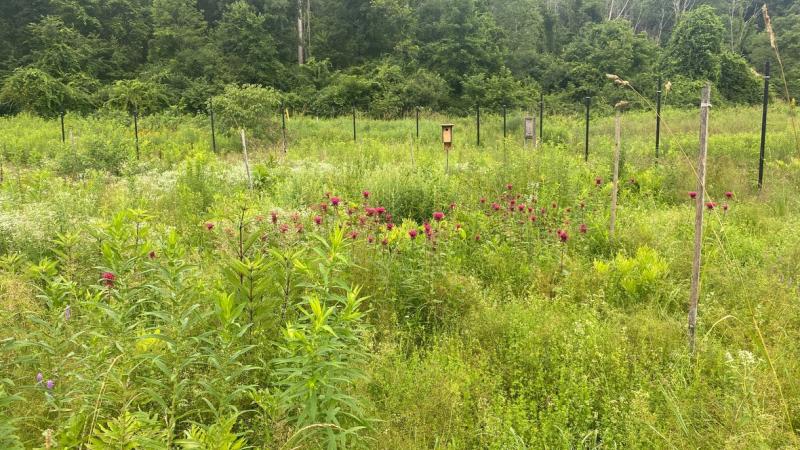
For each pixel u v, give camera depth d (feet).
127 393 9.04
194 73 126.21
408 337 14.88
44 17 121.39
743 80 114.32
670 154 38.96
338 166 38.60
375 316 15.80
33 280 15.35
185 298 11.55
